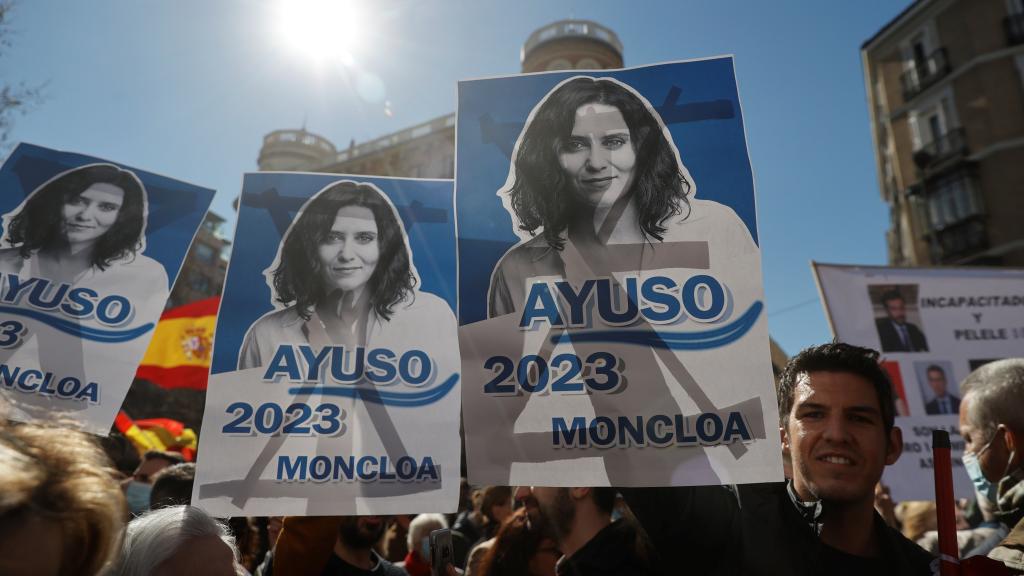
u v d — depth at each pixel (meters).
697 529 1.59
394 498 1.98
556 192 1.85
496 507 4.09
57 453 0.89
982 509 2.61
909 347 3.75
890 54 21.03
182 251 2.36
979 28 18.34
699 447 1.63
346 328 2.15
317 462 2.00
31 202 2.27
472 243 1.83
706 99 1.86
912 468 3.57
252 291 2.16
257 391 2.06
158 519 1.59
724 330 1.70
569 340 1.74
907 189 20.12
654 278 1.76
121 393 2.16
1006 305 3.83
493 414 1.72
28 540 0.80
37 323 2.16
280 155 33.81
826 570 1.51
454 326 2.18
